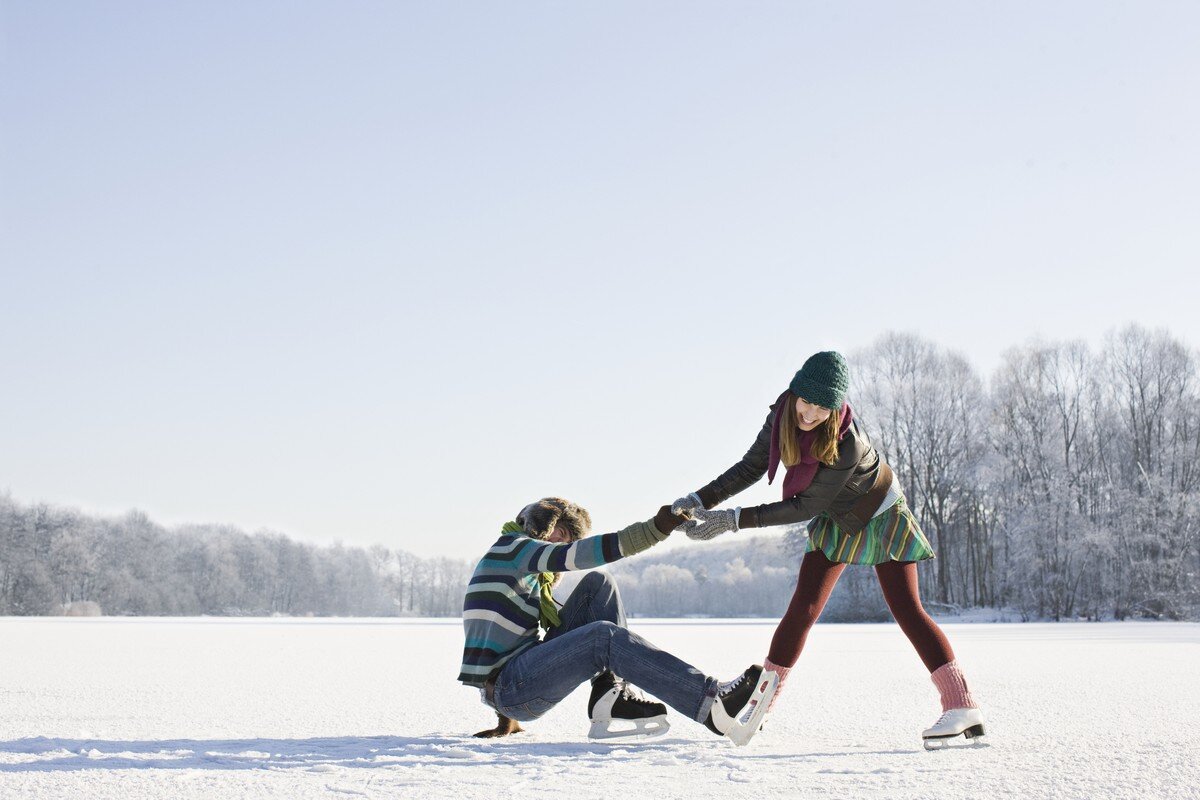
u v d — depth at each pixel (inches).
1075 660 416.5
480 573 153.9
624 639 145.4
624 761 129.5
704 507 151.6
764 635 657.6
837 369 141.3
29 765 125.6
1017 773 119.4
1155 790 107.7
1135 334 1652.3
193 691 261.3
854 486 150.7
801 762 129.6
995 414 1716.3
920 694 255.3
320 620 1449.3
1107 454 1669.5
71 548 2490.2
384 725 184.7
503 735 158.7
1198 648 532.7
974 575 1776.6
